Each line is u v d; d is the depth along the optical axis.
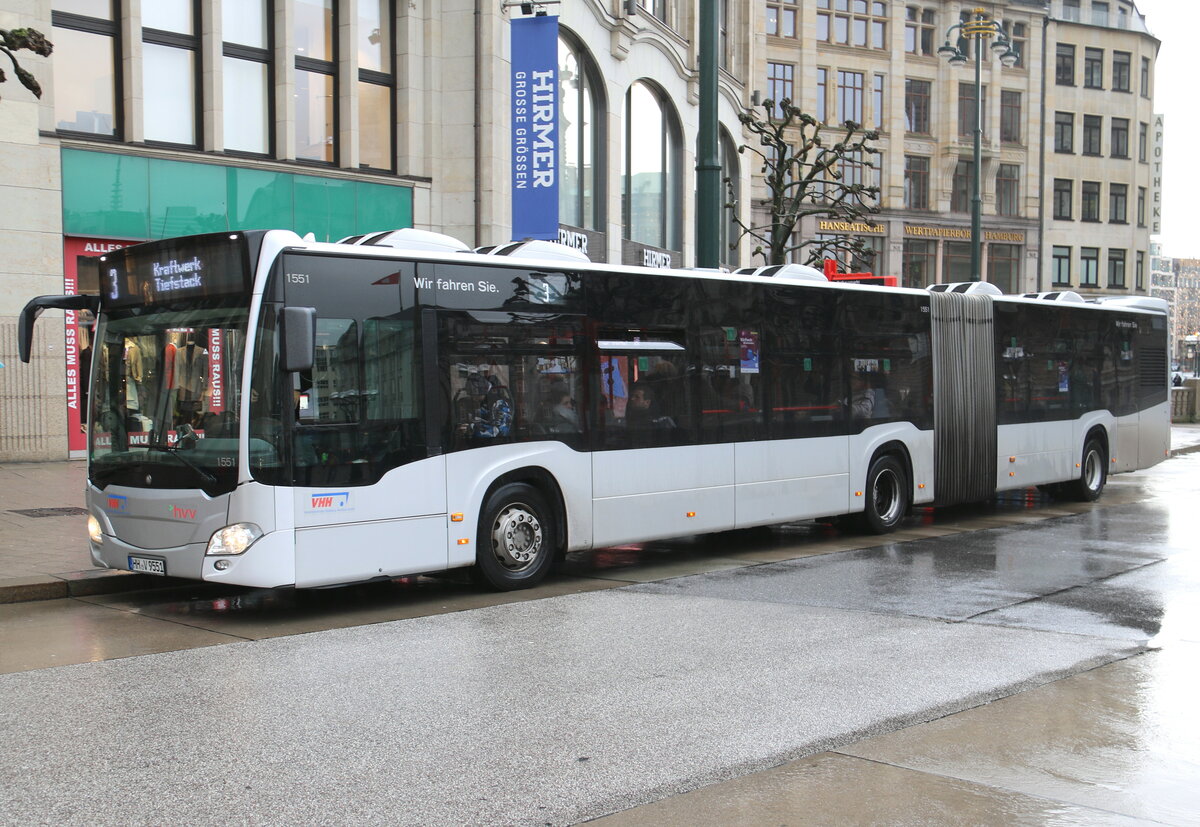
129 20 18.39
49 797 4.80
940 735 5.75
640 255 29.86
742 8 37.44
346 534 8.93
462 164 22.27
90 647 7.86
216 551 8.64
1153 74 69.19
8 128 17.08
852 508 13.67
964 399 15.40
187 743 5.56
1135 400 19.02
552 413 10.50
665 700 6.37
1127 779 5.09
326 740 5.62
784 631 8.23
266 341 8.62
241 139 20.06
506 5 22.08
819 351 13.30
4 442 17.48
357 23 21.30
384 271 9.30
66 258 17.86
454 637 8.11
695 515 11.77
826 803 4.79
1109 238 66.81
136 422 9.30
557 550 10.66
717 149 14.51
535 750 5.47
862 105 55.44
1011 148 60.59
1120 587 10.02
